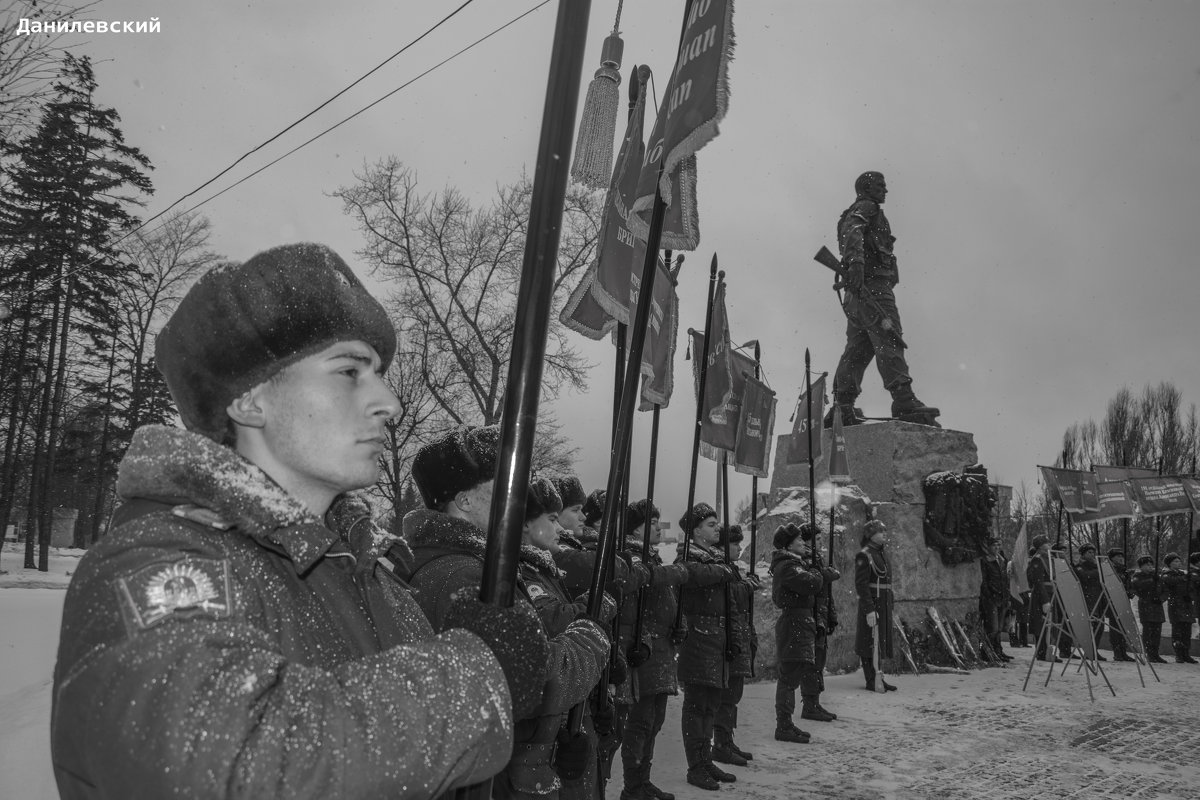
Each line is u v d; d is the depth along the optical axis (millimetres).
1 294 22656
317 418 1169
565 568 4613
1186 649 14430
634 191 3627
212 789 787
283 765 813
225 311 1144
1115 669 12969
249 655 884
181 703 813
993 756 7000
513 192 21438
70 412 28594
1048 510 21875
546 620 2783
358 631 1165
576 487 4867
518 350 1253
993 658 12680
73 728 870
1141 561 14953
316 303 1159
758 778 6219
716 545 7738
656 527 7680
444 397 21266
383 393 1229
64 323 24703
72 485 30594
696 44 2582
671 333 4531
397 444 20062
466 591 1202
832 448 11555
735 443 7344
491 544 1197
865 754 6984
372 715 892
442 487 2732
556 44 1319
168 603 901
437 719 926
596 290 3537
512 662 1109
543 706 1977
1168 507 15133
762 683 10430
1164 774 6566
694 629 6066
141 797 800
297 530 1095
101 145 23688
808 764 6645
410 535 2551
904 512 12438
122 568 930
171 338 1188
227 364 1150
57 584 17297
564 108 1296
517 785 2672
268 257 1192
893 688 10055
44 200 23203
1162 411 32344
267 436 1190
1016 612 16078
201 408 1189
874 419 13547
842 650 11594
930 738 7598
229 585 972
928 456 13000
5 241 20844
